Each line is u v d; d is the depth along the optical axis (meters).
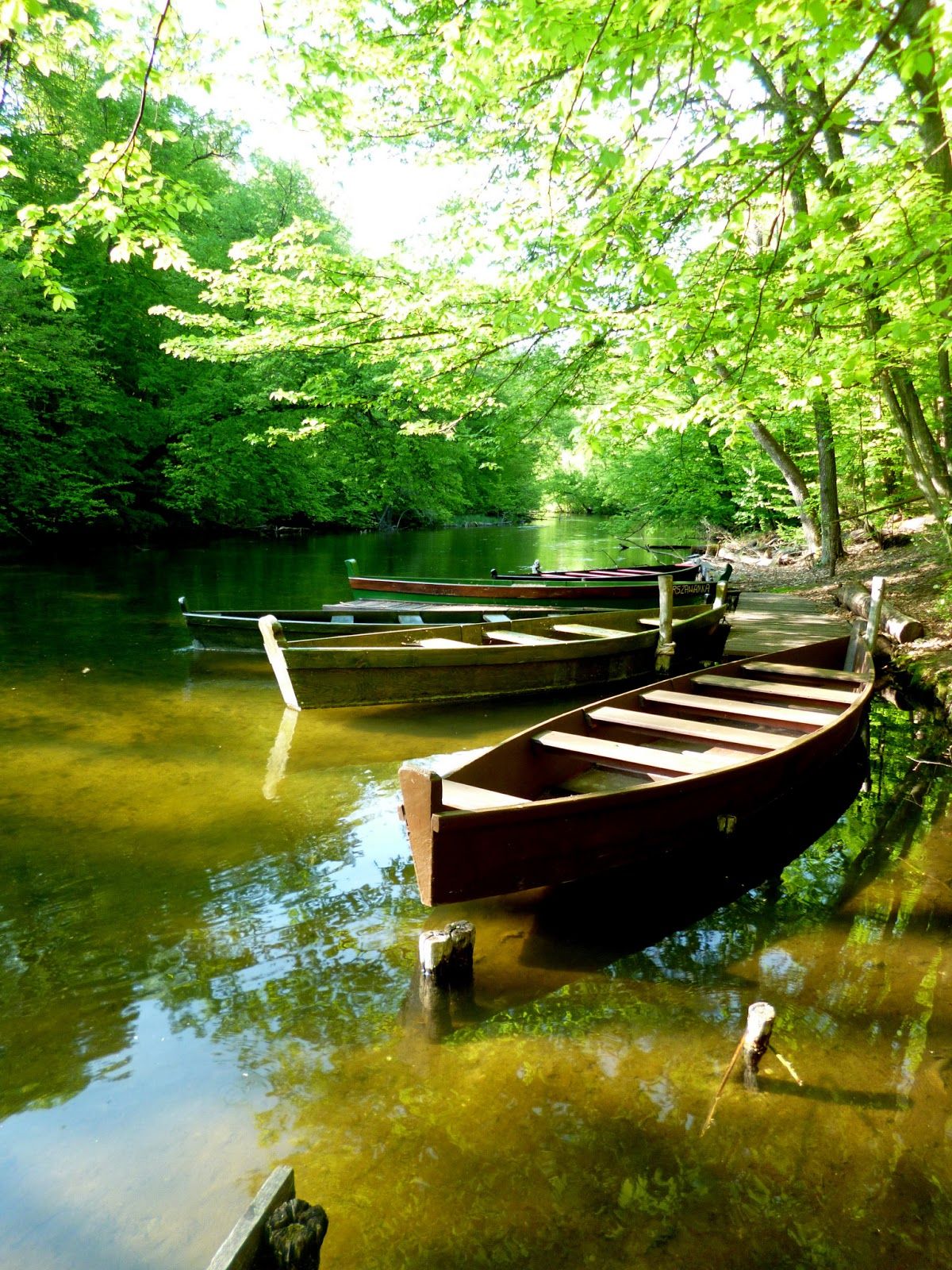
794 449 18.61
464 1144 2.36
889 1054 2.77
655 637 8.89
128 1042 2.81
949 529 8.57
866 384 6.87
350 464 20.09
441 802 3.44
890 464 15.50
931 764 6.10
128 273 18.80
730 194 5.71
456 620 10.46
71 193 16.89
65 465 18.17
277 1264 1.75
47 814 4.76
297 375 18.97
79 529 19.88
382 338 8.42
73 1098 2.54
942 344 5.84
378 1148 2.34
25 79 15.40
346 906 3.81
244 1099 2.54
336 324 8.38
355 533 31.92
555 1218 2.11
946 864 4.36
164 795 5.13
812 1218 2.12
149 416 20.72
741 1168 2.27
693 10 3.08
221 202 20.62
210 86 5.02
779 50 3.70
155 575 15.84
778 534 22.16
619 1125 2.43
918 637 8.94
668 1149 2.34
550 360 8.41
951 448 8.50
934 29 2.96
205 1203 2.16
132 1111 2.48
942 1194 2.20
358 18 7.98
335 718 7.08
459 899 3.42
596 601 12.58
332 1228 2.08
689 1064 2.72
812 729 5.97
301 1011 3.01
